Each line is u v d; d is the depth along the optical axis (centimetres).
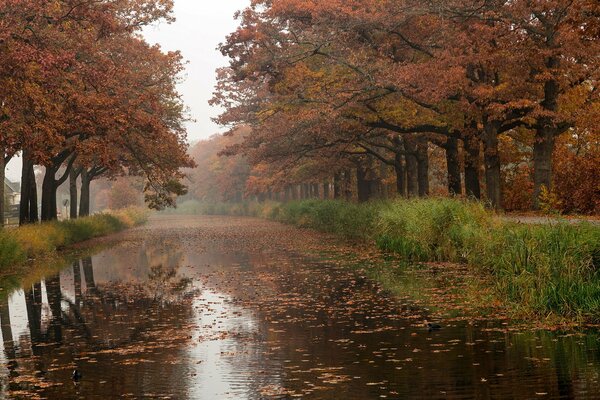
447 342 1184
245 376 1007
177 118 4472
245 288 1988
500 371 984
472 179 3241
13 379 1035
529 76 3011
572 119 2898
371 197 4831
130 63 3725
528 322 1334
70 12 2547
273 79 3572
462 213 2375
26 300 1889
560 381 922
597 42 2502
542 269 1415
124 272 2572
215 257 3109
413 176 4131
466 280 1898
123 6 3675
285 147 4250
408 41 3138
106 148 3044
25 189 3672
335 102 3303
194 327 1422
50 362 1146
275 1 3212
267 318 1493
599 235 1417
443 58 2833
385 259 2567
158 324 1475
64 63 2317
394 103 3216
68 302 1841
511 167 3969
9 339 1359
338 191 5750
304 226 5247
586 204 2852
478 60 2769
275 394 905
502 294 1553
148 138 3703
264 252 3262
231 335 1323
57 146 2719
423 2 2870
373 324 1373
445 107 3055
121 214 6894
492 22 2839
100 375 1044
